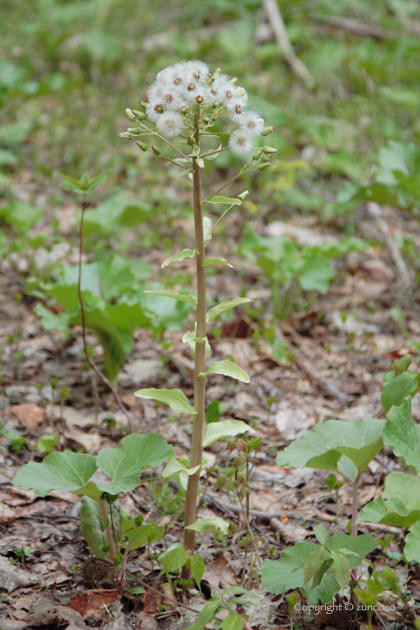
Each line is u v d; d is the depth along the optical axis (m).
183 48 8.62
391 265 4.80
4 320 4.01
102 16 10.38
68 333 3.79
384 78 7.91
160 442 1.99
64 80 7.38
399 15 10.43
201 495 2.53
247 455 2.07
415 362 3.43
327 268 3.92
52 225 4.98
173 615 1.92
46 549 2.20
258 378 3.50
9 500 2.43
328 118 6.97
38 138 6.95
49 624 1.84
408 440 1.92
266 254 3.91
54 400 3.22
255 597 1.74
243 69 8.02
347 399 3.27
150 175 5.83
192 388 3.42
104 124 7.09
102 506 1.96
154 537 1.98
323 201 5.48
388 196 4.53
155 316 3.33
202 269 1.83
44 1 10.27
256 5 9.95
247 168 1.80
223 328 3.91
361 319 4.14
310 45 9.30
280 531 2.32
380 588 1.64
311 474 2.71
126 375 3.53
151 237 5.05
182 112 1.70
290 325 4.06
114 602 1.94
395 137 6.19
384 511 1.81
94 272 3.64
